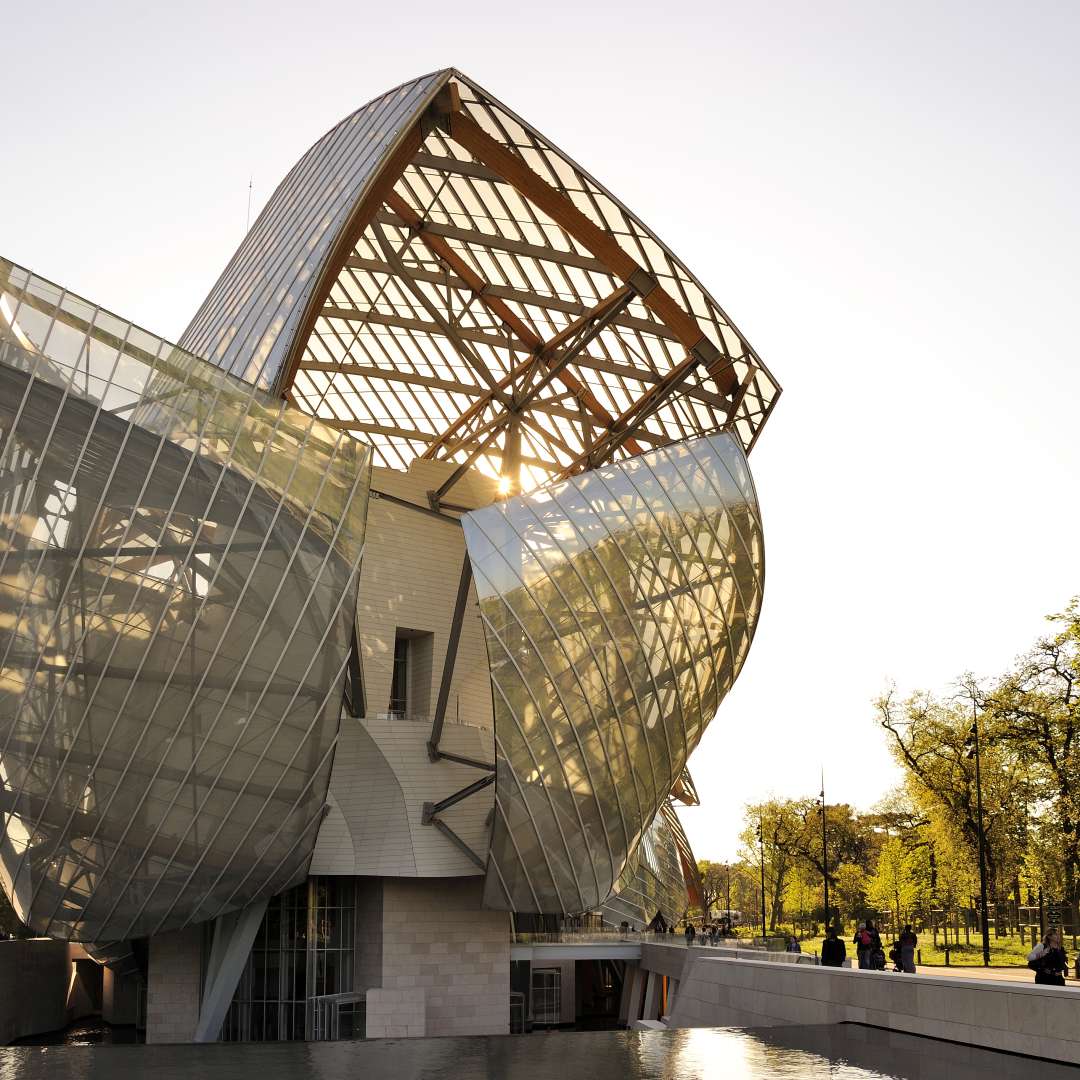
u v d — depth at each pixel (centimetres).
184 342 5797
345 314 5512
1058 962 2095
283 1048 1953
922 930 9256
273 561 3241
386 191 3691
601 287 4400
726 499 4306
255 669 3256
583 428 5516
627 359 4841
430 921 4194
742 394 4694
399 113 3750
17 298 2898
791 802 11050
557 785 3862
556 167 3678
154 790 3247
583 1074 1592
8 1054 1872
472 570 3741
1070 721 5734
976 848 6688
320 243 3734
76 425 2961
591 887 4094
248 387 3247
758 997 2586
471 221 4309
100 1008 6003
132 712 3130
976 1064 1667
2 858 3316
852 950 8231
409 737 4231
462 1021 4162
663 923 6588
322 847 4050
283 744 3372
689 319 4259
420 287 5081
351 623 3419
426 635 4672
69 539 2977
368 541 4556
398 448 7031
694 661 4191
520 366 4803
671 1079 1534
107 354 3012
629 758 4016
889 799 9000
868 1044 1925
